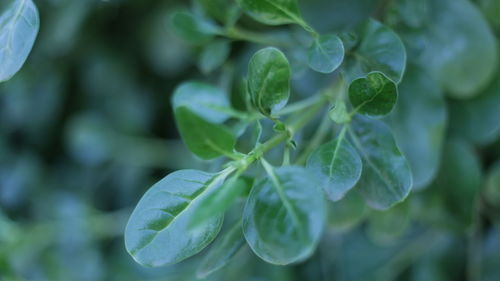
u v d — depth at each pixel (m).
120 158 0.47
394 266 0.40
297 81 0.36
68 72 0.45
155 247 0.26
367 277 0.40
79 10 0.40
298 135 0.31
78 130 0.46
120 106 0.46
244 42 0.38
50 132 0.47
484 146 0.38
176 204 0.26
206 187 0.26
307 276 0.41
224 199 0.24
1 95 0.45
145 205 0.26
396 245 0.40
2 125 0.47
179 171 0.26
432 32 0.34
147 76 0.45
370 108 0.27
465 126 0.36
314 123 0.34
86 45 0.44
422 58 0.35
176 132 0.46
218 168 0.31
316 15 0.36
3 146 0.47
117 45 0.44
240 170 0.26
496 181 0.37
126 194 0.47
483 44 0.34
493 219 0.39
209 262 0.28
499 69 0.35
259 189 0.25
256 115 0.29
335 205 0.33
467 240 0.39
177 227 0.26
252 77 0.26
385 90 0.27
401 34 0.32
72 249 0.45
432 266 0.40
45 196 0.47
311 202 0.24
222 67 0.38
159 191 0.26
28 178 0.46
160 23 0.42
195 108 0.30
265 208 0.25
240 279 0.41
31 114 0.46
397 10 0.32
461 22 0.34
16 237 0.41
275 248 0.24
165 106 0.45
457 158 0.36
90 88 0.46
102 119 0.46
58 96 0.45
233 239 0.28
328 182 0.27
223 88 0.35
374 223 0.35
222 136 0.25
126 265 0.44
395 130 0.34
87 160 0.47
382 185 0.28
